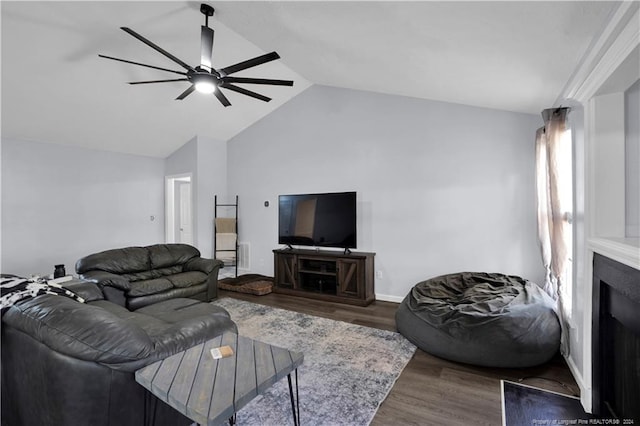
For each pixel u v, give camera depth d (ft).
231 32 11.60
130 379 5.19
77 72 12.41
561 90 8.68
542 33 6.06
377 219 15.15
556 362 8.62
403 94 14.01
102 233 18.54
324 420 6.42
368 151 15.40
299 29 8.96
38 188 16.17
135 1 9.42
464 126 13.23
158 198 21.38
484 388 7.50
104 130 16.75
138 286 12.14
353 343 10.02
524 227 12.22
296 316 12.57
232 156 20.72
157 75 13.51
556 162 8.39
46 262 16.42
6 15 9.51
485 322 8.42
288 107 18.06
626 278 4.85
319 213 15.76
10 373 5.79
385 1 6.27
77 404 4.76
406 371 8.30
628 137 6.05
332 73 12.85
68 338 4.82
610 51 4.85
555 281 9.16
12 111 13.66
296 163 17.81
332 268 15.16
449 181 13.55
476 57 7.90
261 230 19.40
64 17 9.83
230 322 7.64
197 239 19.60
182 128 18.51
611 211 6.22
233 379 4.79
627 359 5.18
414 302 10.48
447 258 13.61
